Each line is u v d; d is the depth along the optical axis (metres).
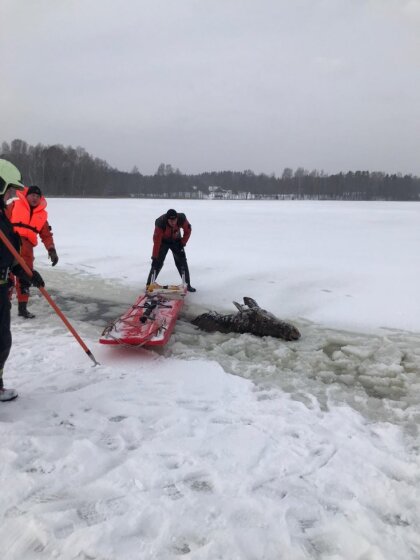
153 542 2.15
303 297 7.04
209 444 2.99
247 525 2.29
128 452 2.88
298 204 45.91
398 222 20.81
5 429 3.03
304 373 4.30
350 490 2.60
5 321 3.32
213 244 12.61
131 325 4.88
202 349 4.84
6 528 2.18
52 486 2.51
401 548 2.19
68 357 4.48
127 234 14.86
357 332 5.62
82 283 7.91
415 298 6.95
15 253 3.27
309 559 2.12
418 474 2.77
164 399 3.62
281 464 2.81
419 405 3.72
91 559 2.04
